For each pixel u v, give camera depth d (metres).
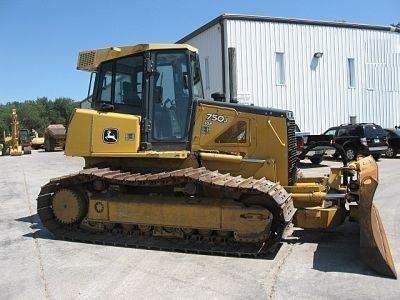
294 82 23.36
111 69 7.87
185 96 7.51
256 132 7.27
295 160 7.49
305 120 23.75
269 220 6.46
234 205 6.70
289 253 6.50
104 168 7.69
